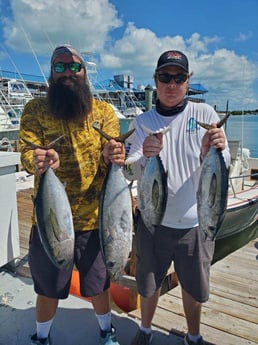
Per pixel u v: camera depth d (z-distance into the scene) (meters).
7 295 2.96
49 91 1.96
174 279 3.46
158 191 1.80
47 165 1.67
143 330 2.26
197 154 2.02
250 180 8.94
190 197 2.04
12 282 3.20
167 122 2.06
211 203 1.73
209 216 1.74
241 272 3.73
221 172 1.73
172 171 2.04
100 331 2.26
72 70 1.91
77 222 2.02
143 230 2.11
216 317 2.75
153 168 1.80
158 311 2.79
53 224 1.66
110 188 1.78
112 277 1.82
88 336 2.41
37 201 1.69
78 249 2.05
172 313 2.76
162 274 2.16
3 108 14.85
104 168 2.04
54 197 1.66
